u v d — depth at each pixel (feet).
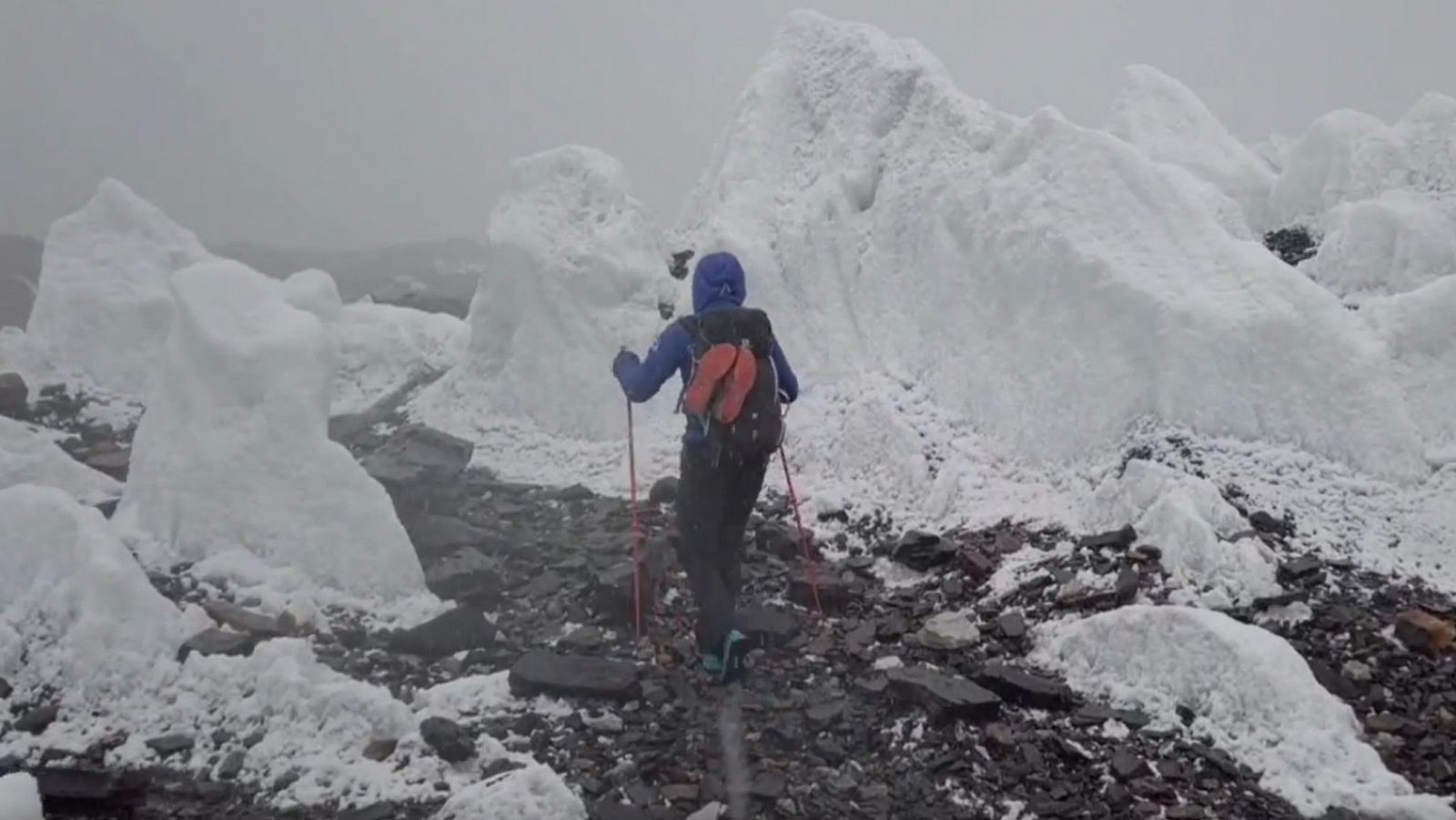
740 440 16.49
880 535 21.79
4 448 22.57
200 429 19.74
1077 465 22.16
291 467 19.33
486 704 15.85
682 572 20.16
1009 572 19.52
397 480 22.79
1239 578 18.08
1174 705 15.70
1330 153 31.45
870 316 26.78
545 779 13.44
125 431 28.09
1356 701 15.93
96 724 15.19
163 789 13.97
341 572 18.75
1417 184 30.04
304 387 19.72
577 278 27.68
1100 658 16.71
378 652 17.39
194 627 17.03
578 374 27.14
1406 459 20.72
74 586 16.39
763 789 14.02
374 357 31.19
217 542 19.17
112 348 30.35
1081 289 23.26
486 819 13.08
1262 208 33.19
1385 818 13.57
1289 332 21.76
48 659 15.98
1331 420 21.20
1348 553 19.25
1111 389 22.33
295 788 13.97
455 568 19.47
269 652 15.83
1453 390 22.13
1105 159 24.47
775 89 30.30
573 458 26.11
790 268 27.58
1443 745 15.12
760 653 17.56
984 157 26.45
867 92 29.17
